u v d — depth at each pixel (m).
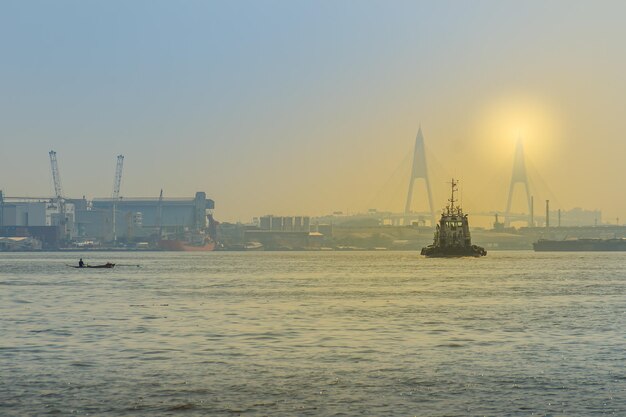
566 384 65.38
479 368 71.62
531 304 131.12
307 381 66.56
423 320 107.25
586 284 184.38
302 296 149.00
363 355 78.19
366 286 180.00
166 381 66.38
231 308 124.06
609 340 88.12
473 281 198.88
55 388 63.94
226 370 70.75
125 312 117.94
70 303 134.25
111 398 61.09
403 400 60.78
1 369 70.81
